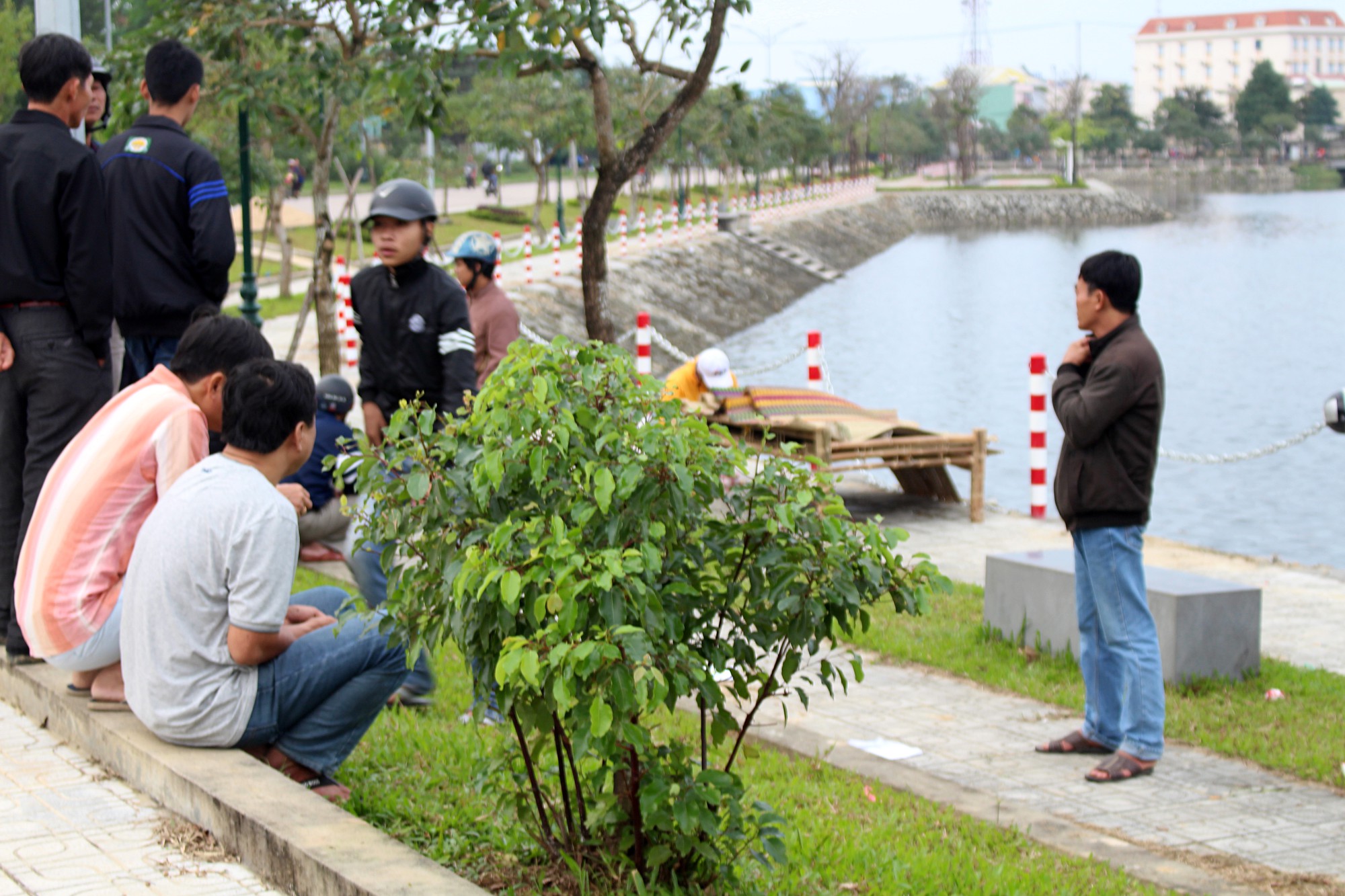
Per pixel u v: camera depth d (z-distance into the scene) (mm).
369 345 6543
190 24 11789
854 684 7453
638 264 39062
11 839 4090
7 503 5543
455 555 3586
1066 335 37375
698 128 31750
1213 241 76062
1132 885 4652
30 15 7887
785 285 49656
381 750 5117
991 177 131250
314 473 8586
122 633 4441
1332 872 4973
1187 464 21297
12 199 5305
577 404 3613
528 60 9336
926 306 45938
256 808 3949
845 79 96312
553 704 3414
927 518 12398
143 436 4695
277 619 4266
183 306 6391
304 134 16391
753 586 3729
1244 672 7363
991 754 6348
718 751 5645
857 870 4469
